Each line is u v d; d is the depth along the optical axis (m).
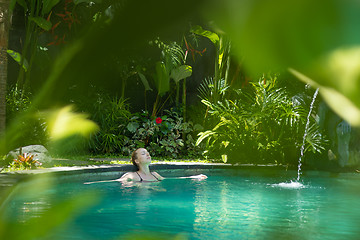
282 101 10.23
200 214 4.90
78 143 0.33
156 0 0.21
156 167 9.22
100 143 11.48
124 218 4.50
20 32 11.31
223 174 9.73
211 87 12.04
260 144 10.40
